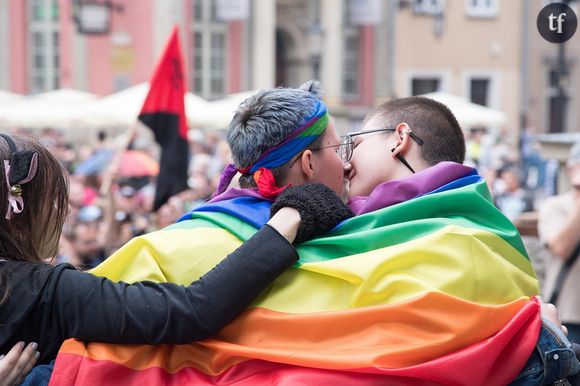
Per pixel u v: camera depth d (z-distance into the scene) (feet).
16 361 6.76
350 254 7.01
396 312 6.65
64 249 21.95
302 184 7.26
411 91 96.12
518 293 7.04
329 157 7.55
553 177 39.27
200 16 90.02
